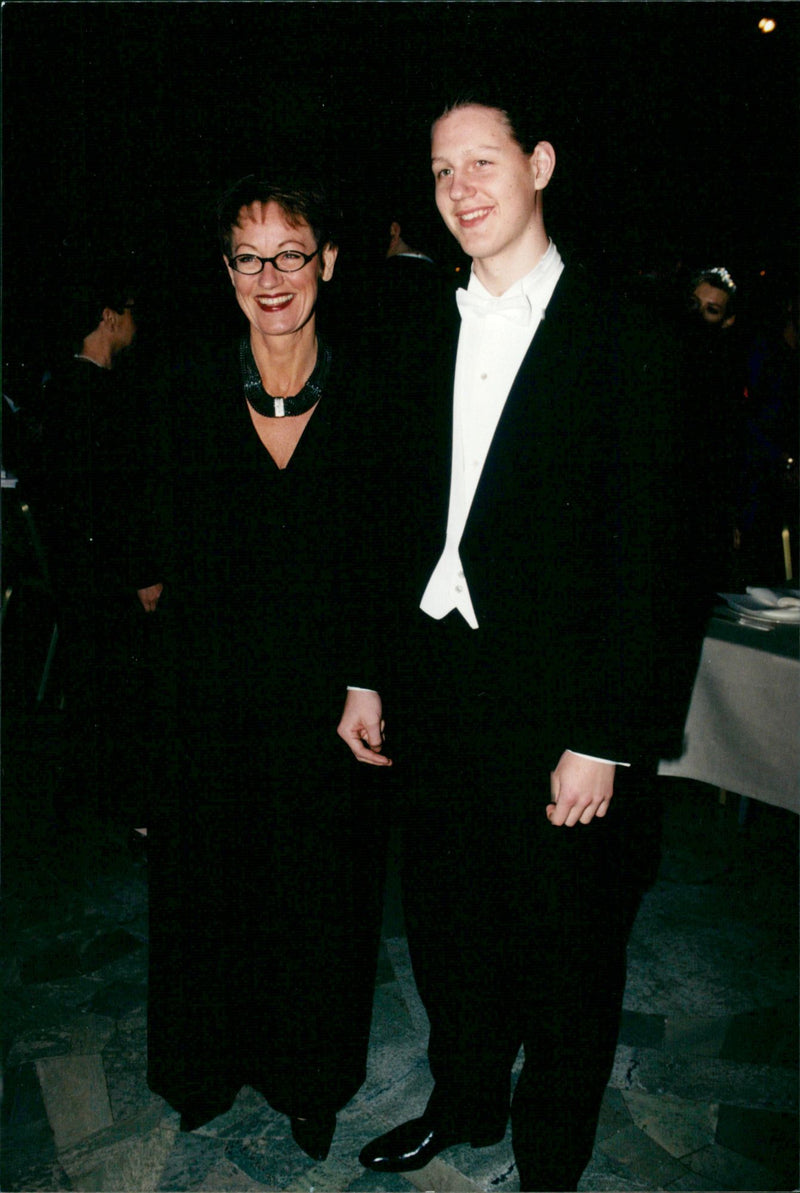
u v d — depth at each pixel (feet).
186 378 4.99
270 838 5.41
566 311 4.42
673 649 6.02
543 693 4.66
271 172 4.68
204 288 9.01
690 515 8.51
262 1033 5.74
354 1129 5.90
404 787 5.23
